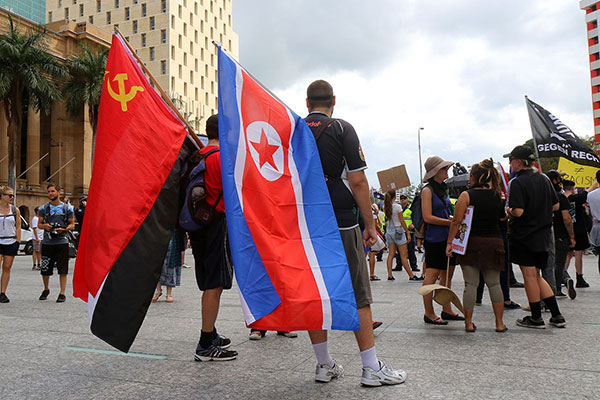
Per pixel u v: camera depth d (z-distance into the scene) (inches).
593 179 381.4
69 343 173.3
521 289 311.4
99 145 132.7
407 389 117.2
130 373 135.7
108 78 136.1
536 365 136.9
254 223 112.2
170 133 136.6
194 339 179.5
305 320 108.3
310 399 111.5
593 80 3245.6
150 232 128.3
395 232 385.1
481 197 185.6
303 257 113.0
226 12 3467.0
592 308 234.2
